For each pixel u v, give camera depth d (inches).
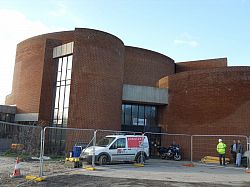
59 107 1182.3
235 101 1043.3
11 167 654.5
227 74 1075.9
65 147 1037.2
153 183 494.6
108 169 676.7
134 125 1301.7
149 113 1334.9
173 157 1107.3
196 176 608.4
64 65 1214.9
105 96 1114.7
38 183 476.1
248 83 1035.3
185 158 1113.4
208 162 984.3
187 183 506.3
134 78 1514.5
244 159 879.1
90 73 1094.4
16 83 1454.2
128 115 1304.1
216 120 1068.5
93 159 687.7
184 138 1143.6
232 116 1039.0
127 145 808.3
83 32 1111.0
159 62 1610.5
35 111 1262.3
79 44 1101.7
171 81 1262.3
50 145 1065.5
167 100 1270.9
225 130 1043.3
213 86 1098.1
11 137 802.8
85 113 1066.1
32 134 887.1
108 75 1132.5
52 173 592.7
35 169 647.8
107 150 772.6
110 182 493.0
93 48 1111.0
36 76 1309.1
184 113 1170.0
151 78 1565.0
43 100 1237.1
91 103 1080.8
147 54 1573.6
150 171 671.1
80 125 1051.9
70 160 709.9
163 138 1253.7
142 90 1258.6
